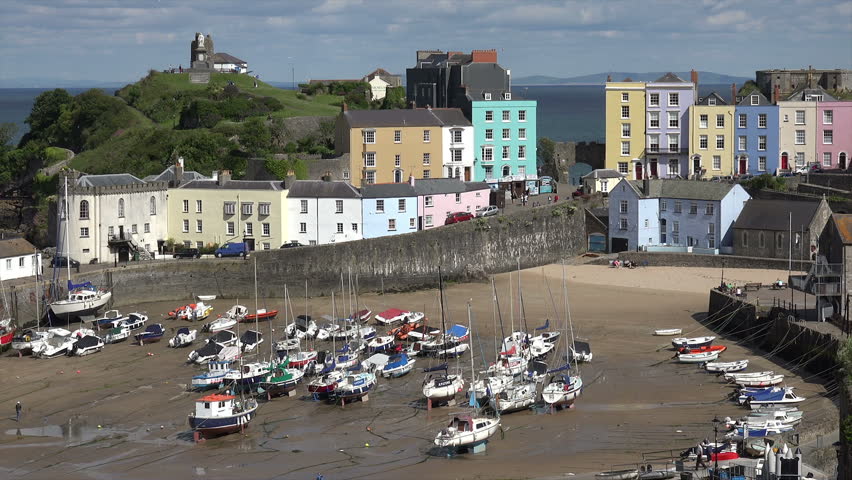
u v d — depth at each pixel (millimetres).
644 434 80250
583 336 109750
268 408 89438
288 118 178500
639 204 145375
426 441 80562
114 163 168500
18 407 87750
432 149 160500
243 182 138375
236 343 104875
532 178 167875
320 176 155500
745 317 107938
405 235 133625
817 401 85312
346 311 121688
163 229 140500
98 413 88562
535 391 89500
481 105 164000
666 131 169750
